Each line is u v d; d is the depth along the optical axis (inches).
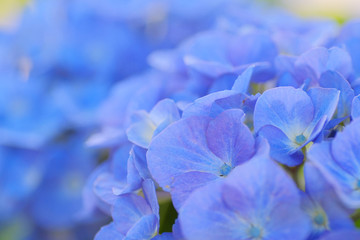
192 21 15.4
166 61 12.0
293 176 7.9
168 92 10.7
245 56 10.1
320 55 8.6
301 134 8.1
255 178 7.1
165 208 9.1
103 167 10.8
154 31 15.5
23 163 13.7
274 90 7.9
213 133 7.9
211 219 7.2
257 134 7.9
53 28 14.7
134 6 14.8
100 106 13.3
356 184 7.3
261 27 11.8
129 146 9.6
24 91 13.9
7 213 13.9
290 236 6.9
